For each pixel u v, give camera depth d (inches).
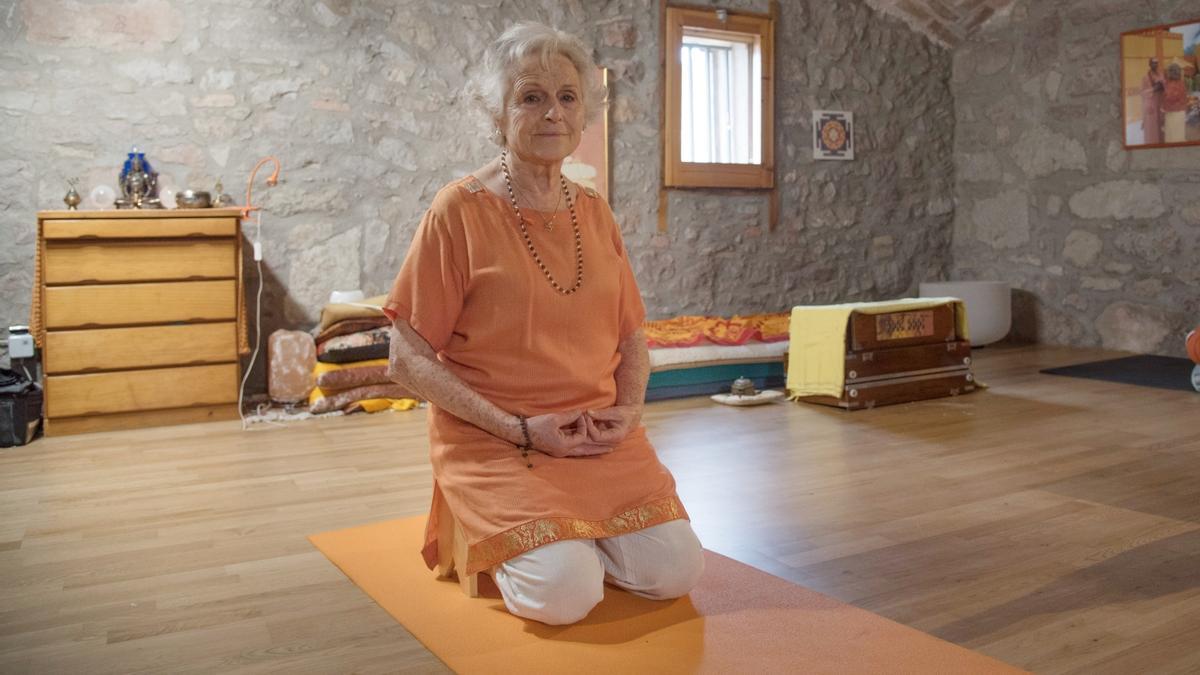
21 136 181.3
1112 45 251.4
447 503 87.3
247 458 148.4
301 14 202.5
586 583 76.5
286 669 72.7
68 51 183.5
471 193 83.4
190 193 183.0
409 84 214.2
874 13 280.5
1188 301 239.0
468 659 72.9
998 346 271.9
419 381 81.9
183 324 176.9
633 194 246.1
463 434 83.3
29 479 136.2
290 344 188.7
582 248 85.0
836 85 275.4
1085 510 112.3
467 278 81.7
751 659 71.9
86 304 169.0
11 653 76.3
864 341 183.0
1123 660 71.4
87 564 98.8
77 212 166.7
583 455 82.4
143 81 189.6
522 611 78.4
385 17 210.8
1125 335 254.1
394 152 213.6
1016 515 111.1
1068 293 268.2
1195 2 232.4
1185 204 237.5
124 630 81.0
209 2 193.9
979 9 280.2
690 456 146.2
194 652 76.2
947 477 129.4
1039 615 80.8
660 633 77.2
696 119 263.1
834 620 79.4
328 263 208.5
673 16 246.1
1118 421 163.6
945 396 193.0
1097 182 258.2
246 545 104.7
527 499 78.1
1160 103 239.9
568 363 82.9
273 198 202.4
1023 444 148.3
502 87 81.4
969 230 296.4
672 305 254.5
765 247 267.9
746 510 115.6
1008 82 280.2
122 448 156.9
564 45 82.4
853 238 282.7
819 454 145.4
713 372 204.8
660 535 81.8
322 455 150.1
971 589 87.5
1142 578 89.4
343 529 109.9
